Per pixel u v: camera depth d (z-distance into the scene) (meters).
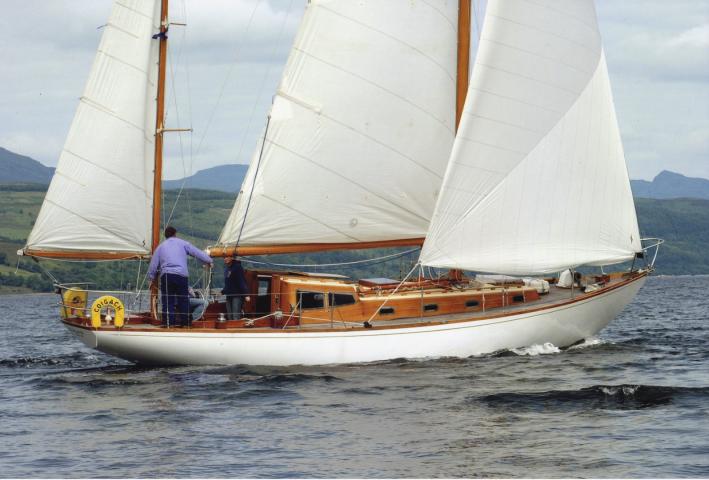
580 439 19.92
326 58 31.27
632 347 34.09
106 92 30.97
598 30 31.28
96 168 30.97
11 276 167.38
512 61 30.31
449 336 29.67
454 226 30.41
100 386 27.19
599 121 31.33
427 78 31.84
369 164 31.73
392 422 21.67
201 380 27.44
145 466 18.39
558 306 31.22
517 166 30.56
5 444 20.53
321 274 31.50
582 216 31.22
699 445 19.27
